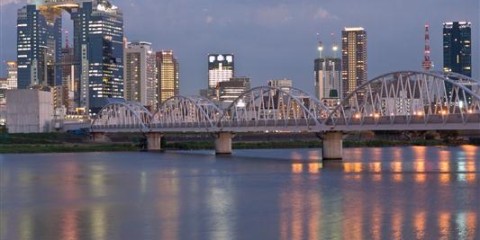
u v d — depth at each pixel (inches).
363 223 3225.9
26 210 3794.3
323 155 7662.4
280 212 3599.9
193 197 4281.5
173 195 4407.0
